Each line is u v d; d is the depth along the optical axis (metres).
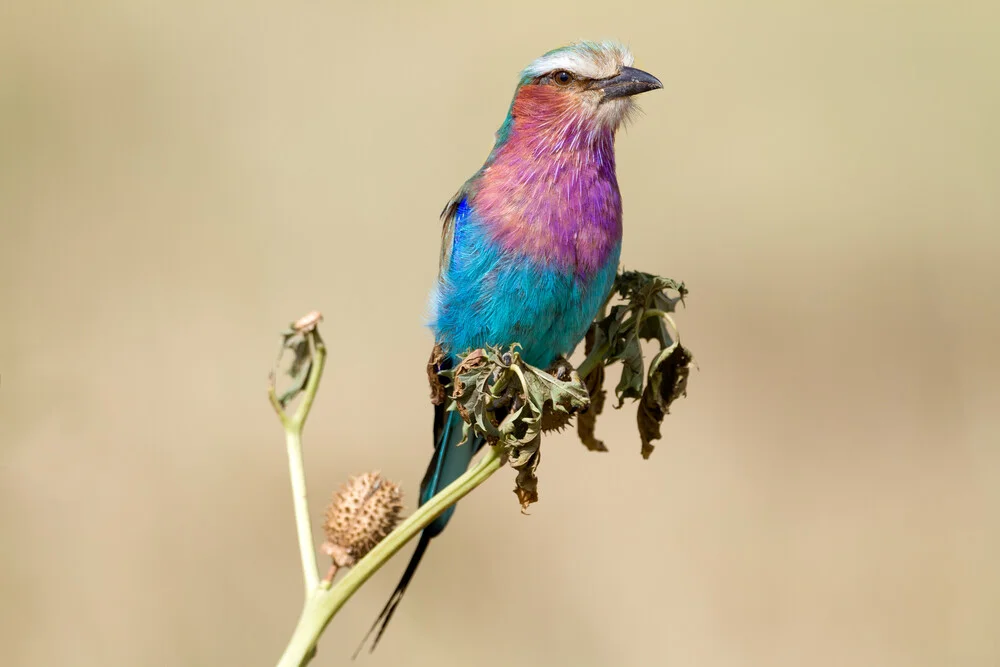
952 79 23.77
